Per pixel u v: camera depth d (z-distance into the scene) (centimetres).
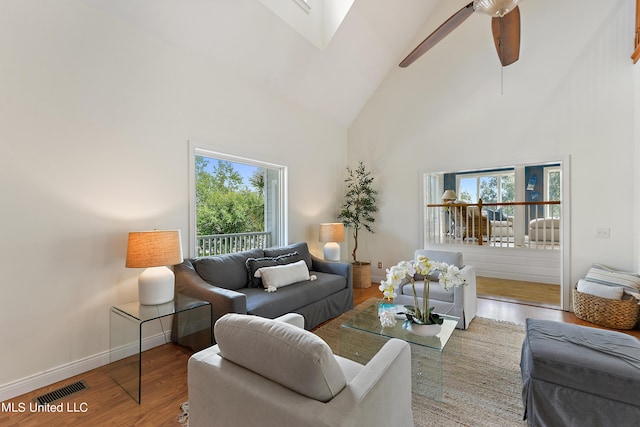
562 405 149
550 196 665
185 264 275
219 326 122
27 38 198
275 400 99
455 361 233
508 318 329
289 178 419
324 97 452
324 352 99
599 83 340
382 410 114
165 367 229
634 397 135
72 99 219
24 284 198
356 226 501
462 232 571
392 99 488
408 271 211
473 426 163
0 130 188
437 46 446
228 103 333
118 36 244
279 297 271
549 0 366
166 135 278
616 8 332
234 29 303
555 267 484
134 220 255
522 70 383
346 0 366
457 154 431
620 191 329
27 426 164
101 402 185
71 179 219
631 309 286
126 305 232
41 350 204
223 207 357
